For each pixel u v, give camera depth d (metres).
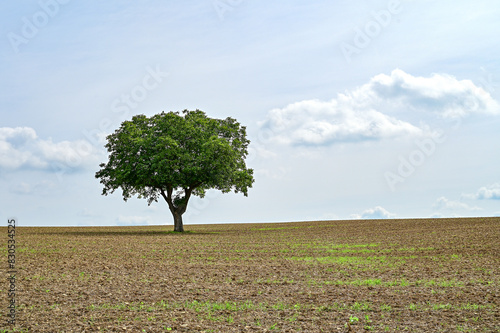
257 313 14.22
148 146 55.53
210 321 13.27
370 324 12.77
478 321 12.85
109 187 59.22
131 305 15.38
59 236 48.28
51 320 13.38
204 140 56.59
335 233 53.12
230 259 28.52
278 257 29.62
